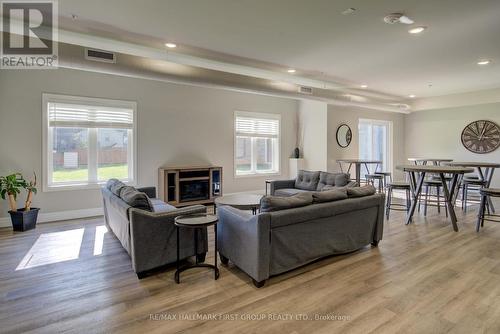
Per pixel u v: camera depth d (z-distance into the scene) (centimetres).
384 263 311
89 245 365
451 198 451
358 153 784
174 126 597
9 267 299
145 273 281
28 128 455
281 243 270
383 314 217
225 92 668
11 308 225
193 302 234
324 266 304
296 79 603
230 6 295
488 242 376
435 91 734
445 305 228
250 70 535
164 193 558
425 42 394
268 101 740
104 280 272
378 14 311
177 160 604
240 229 276
